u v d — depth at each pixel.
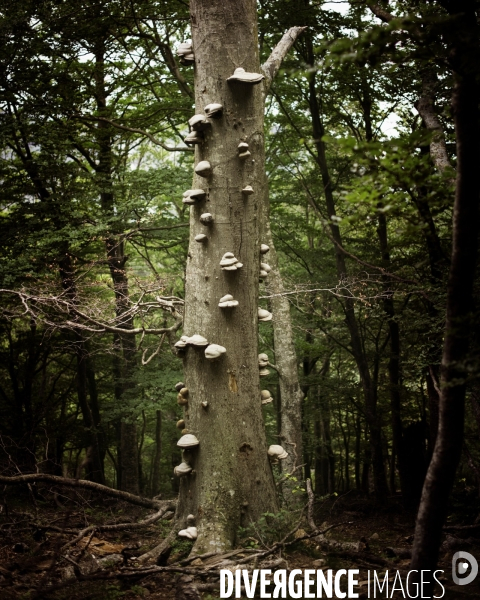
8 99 12.57
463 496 10.59
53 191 13.62
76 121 14.41
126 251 19.83
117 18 12.93
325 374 21.50
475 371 3.39
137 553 6.80
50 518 8.79
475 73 3.42
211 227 7.22
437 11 4.54
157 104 14.80
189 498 6.96
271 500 7.01
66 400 20.88
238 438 6.95
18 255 12.38
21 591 5.22
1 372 17.95
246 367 7.14
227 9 7.34
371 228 15.48
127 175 14.38
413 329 9.43
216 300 7.14
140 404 14.16
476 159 3.54
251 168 7.31
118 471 19.77
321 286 15.06
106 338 17.75
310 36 13.77
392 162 3.54
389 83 10.66
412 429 14.09
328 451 23.14
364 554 6.27
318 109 15.72
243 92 7.28
